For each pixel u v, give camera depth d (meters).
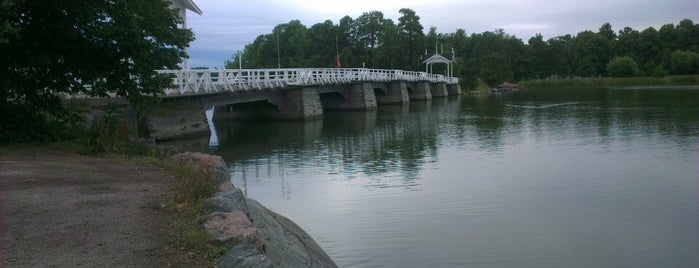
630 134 26.41
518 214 12.60
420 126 33.88
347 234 11.18
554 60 130.38
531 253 10.00
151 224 6.54
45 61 12.76
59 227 6.40
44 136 13.66
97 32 13.01
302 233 10.38
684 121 31.33
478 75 108.88
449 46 129.75
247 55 126.94
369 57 95.44
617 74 122.69
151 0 14.34
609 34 149.00
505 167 18.59
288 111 38.91
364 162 20.23
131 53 13.87
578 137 26.08
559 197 14.20
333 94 52.03
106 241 5.93
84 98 19.39
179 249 5.71
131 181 9.19
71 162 10.91
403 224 11.87
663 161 18.88
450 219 12.23
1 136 12.89
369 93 53.09
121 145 13.01
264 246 6.05
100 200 7.70
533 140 25.56
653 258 9.80
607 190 14.90
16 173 9.40
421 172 17.97
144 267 5.22
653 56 127.31
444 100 71.62
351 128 33.34
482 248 10.31
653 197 14.02
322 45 101.69
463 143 25.19
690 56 117.12
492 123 34.75
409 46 96.81
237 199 7.62
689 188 14.89
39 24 12.73
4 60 12.66
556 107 48.06
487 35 140.88
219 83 28.55
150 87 14.73
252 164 20.00
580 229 11.48
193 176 8.30
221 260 5.40
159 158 12.30
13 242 5.86
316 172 18.27
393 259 9.73
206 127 27.50
